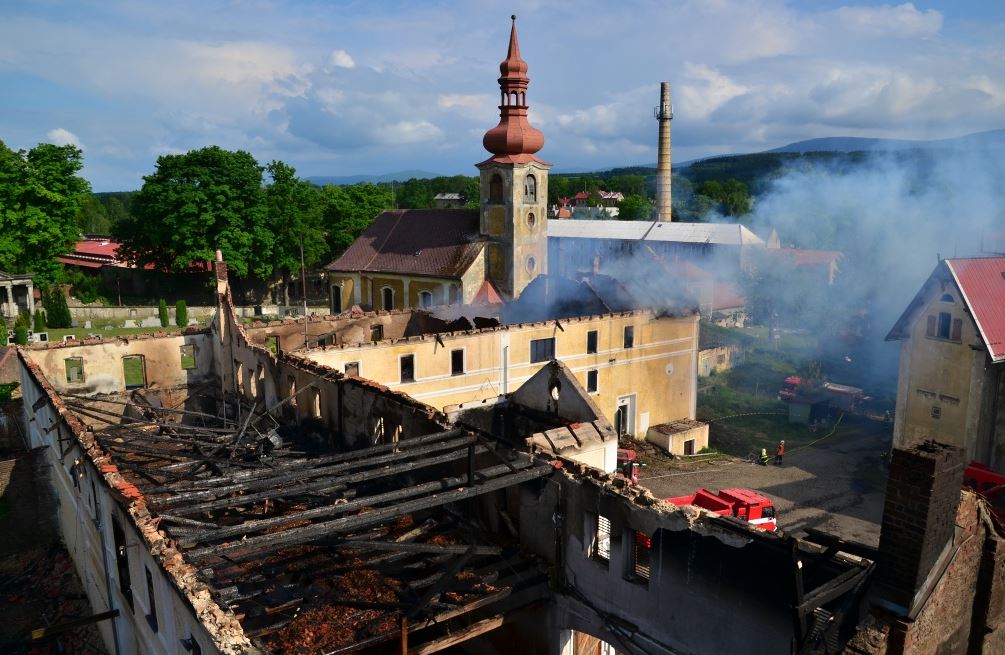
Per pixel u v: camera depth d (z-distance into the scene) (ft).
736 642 45.42
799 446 145.79
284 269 273.95
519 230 186.39
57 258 249.75
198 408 126.11
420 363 123.13
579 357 141.79
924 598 42.14
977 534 48.11
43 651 79.77
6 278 224.53
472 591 56.49
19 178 234.79
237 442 82.48
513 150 185.88
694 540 47.26
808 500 119.75
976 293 119.24
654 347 152.05
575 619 57.52
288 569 58.75
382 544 54.85
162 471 73.26
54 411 86.07
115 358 120.88
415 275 197.57
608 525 55.57
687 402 159.43
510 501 63.77
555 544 58.34
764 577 43.39
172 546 47.21
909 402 128.26
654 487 124.98
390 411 76.43
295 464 58.59
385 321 145.48
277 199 255.70
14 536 101.86
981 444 119.14
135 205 248.11
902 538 41.34
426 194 553.64
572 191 641.81
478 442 61.87
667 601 49.70
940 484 40.55
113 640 70.44
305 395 95.86
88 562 81.71
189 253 240.53
